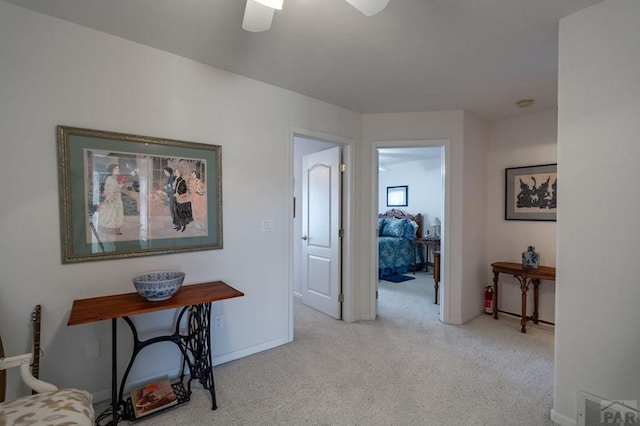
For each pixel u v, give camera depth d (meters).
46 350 1.79
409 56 2.17
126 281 2.03
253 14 1.40
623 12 1.53
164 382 2.06
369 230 3.49
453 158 3.34
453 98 2.98
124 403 1.86
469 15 1.70
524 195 3.47
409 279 5.58
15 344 1.70
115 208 1.97
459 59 2.21
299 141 4.18
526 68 2.35
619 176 1.55
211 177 2.36
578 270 1.69
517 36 1.91
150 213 2.10
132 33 1.92
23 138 1.70
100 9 1.68
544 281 3.31
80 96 1.85
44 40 1.74
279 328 2.81
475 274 3.57
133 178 2.03
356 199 3.45
